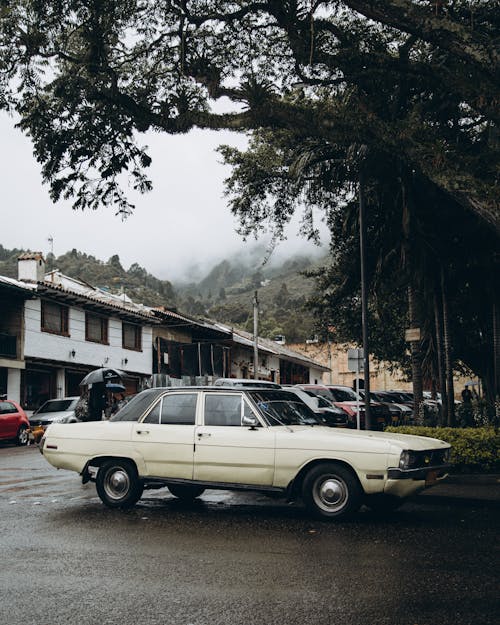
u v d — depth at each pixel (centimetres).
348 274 1983
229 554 643
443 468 855
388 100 1341
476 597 501
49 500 1001
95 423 962
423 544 689
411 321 1806
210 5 1206
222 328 5028
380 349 3122
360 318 2733
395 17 956
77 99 1217
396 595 506
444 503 986
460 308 1939
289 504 970
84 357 3475
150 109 1214
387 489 802
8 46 1202
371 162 1541
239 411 888
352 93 1277
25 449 2167
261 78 1353
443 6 977
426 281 1692
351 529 773
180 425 903
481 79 966
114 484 927
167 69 1310
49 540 711
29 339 3086
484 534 744
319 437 834
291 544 689
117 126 1273
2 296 2984
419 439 880
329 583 540
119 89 1290
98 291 4081
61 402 2586
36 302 3150
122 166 1323
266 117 1060
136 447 913
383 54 1173
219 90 1105
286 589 524
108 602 494
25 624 448
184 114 1120
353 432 875
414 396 1770
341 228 1975
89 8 1177
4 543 696
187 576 563
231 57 1324
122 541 705
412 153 1001
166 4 1218
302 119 1045
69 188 1323
